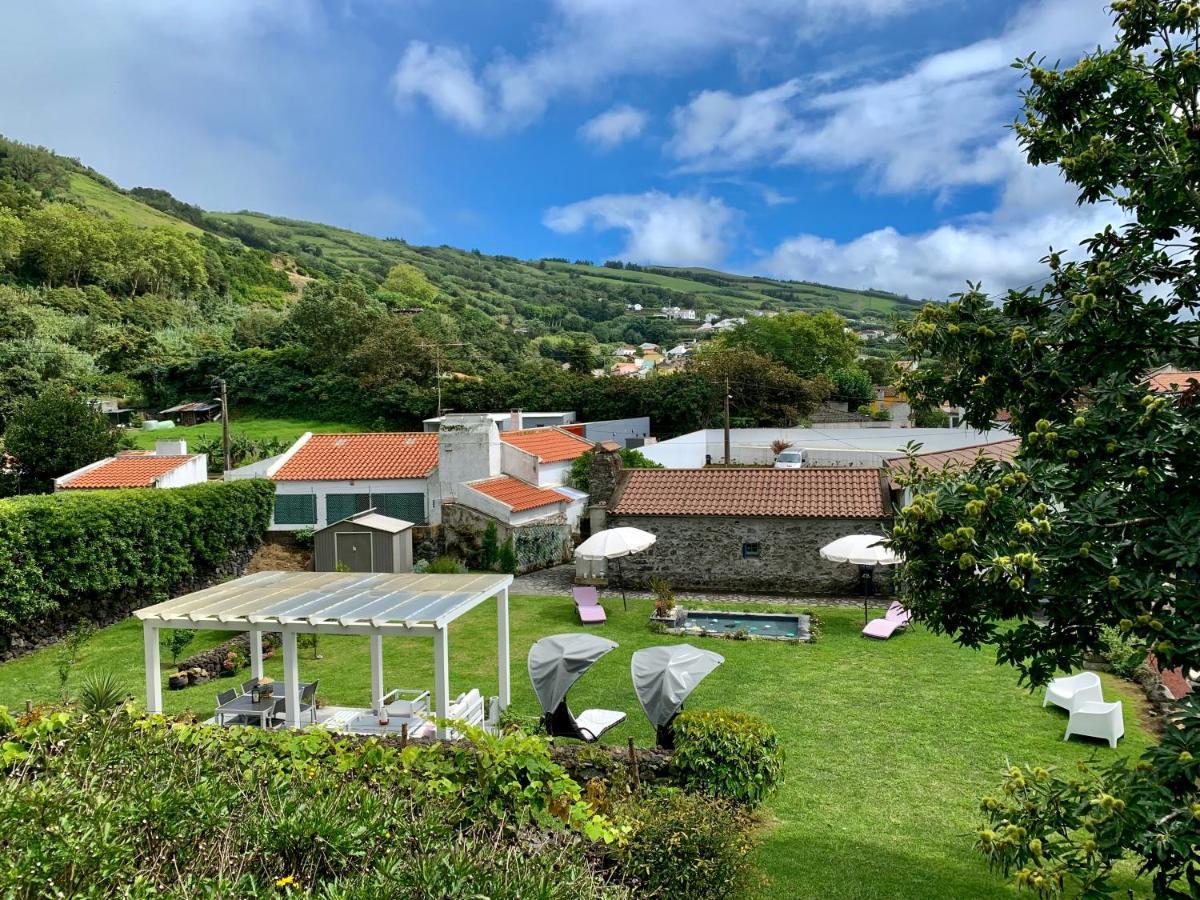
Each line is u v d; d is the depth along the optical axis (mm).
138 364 84750
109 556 26531
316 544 31219
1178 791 6922
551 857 7844
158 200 194375
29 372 70125
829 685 19281
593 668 21250
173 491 30109
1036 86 9664
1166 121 8938
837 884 10562
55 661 23281
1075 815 7824
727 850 9367
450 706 16891
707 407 71500
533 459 38188
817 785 13773
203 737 10125
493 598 29547
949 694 18500
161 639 25625
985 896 10305
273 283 143500
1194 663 6945
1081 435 7832
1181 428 7527
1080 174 8953
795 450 53406
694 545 30594
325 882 7078
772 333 94688
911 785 13750
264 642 23906
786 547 29797
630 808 10094
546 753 10398
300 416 79250
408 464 37531
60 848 6508
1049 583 7520
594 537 27844
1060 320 8805
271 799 8289
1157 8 8758
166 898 6410
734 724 12898
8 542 23203
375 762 9727
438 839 7922
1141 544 7262
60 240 102125
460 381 78500
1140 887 10664
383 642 24703
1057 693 17109
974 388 9234
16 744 9586
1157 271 8664
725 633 24000
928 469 9820
